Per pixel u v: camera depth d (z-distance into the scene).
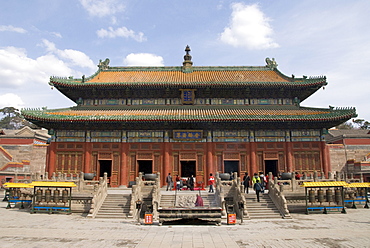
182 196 33.59
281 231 22.58
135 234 21.53
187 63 57.84
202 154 45.56
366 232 22.14
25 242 18.98
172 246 17.98
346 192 35.22
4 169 66.94
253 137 45.84
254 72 56.06
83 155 45.69
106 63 56.72
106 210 31.16
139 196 32.62
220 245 18.17
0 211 32.81
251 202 32.22
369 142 78.94
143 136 46.19
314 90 49.50
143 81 50.12
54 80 46.72
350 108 43.72
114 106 49.78
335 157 70.31
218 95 50.12
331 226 24.72
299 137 46.03
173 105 49.78
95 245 18.27
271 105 49.94
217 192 32.88
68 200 33.12
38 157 75.56
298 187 34.91
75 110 48.66
